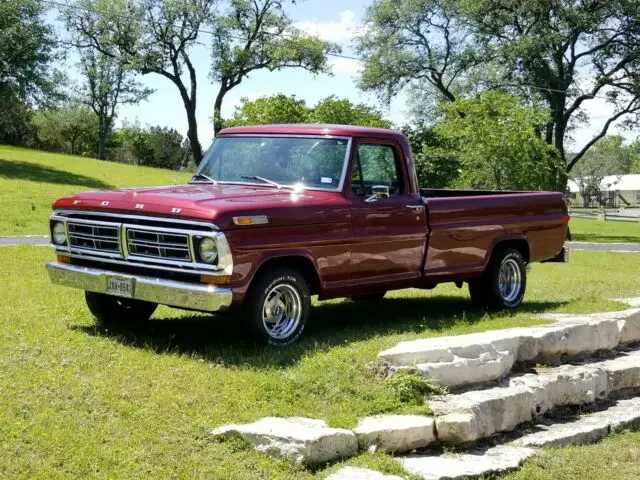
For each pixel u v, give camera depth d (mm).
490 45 40562
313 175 7871
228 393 5977
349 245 7758
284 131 8242
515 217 9867
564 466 5969
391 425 5750
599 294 11656
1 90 44125
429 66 42000
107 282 7246
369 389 6293
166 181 47094
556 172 35094
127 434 5223
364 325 8562
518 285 10070
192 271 6754
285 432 5309
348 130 8039
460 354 6840
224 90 47938
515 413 6602
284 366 6617
